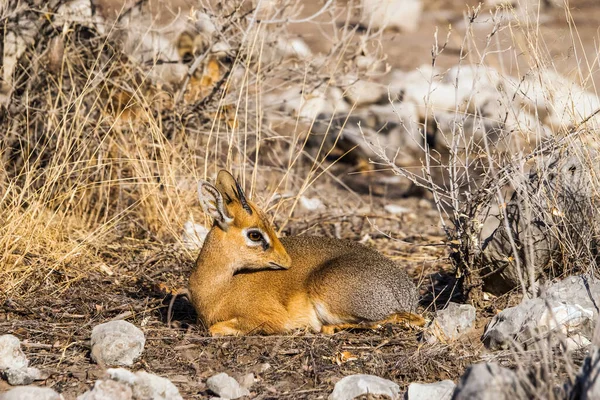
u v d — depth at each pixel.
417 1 28.61
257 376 8.58
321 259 9.86
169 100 14.27
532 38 11.39
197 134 14.45
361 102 20.75
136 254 12.47
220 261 9.59
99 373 8.53
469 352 8.91
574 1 28.78
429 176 10.51
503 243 10.09
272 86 15.32
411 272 12.34
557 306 8.80
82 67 14.17
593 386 6.34
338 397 7.91
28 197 12.00
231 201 9.58
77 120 13.00
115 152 13.78
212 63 14.93
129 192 13.98
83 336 9.52
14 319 10.01
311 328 9.74
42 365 8.74
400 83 21.77
